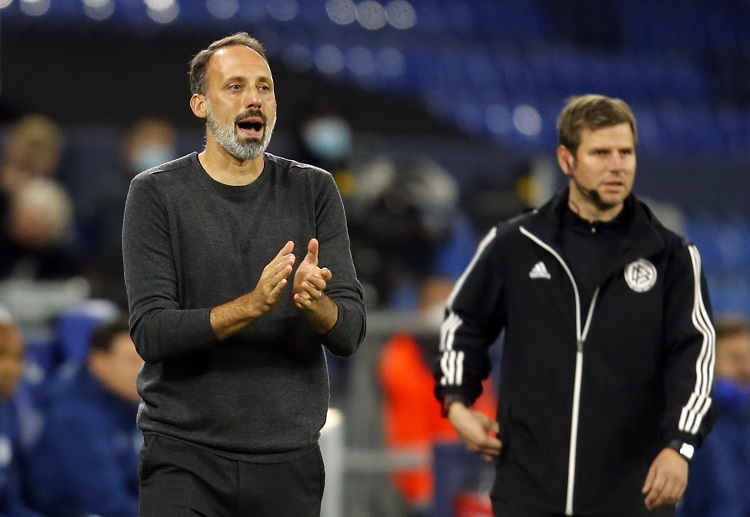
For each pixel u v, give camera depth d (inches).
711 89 1958.7
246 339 372.8
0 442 620.1
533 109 1726.1
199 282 375.9
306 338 381.1
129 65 1273.4
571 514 454.9
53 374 701.3
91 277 906.1
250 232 379.9
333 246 391.9
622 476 454.6
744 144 1850.4
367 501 732.7
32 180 965.2
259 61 382.6
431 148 1302.9
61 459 624.7
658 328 459.8
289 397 376.5
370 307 841.5
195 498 370.3
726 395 676.7
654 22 2022.6
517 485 463.8
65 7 1478.8
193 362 373.7
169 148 971.9
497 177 1301.7
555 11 1947.6
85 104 1248.2
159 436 376.5
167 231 378.0
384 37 1760.6
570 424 456.1
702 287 462.6
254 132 376.8
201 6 1622.8
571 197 475.5
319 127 908.0
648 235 462.6
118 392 647.1
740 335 695.1
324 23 1718.8
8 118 1232.2
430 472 722.2
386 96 1315.2
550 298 465.4
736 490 665.6
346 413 741.3
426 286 822.5
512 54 1822.1
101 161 1164.5
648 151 1690.5
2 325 617.6
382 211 866.1
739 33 2075.5
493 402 764.6
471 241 1179.3
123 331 648.4
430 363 759.1
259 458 372.8
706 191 1494.8
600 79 1867.6
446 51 1777.8
